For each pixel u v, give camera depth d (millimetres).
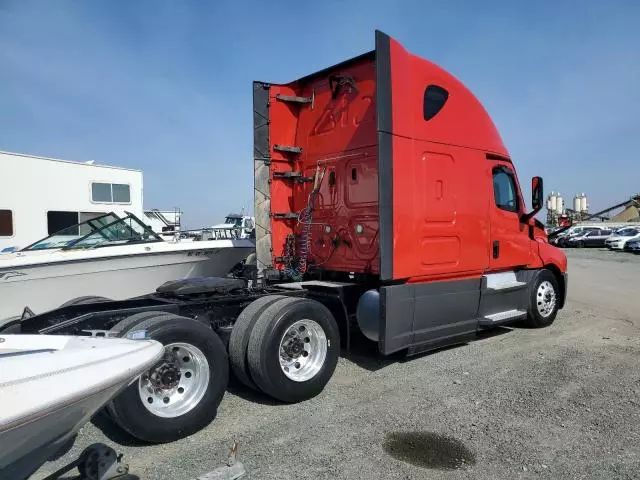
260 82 6836
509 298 7504
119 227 7785
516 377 5551
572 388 5184
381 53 5434
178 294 5031
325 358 4984
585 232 45875
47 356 2457
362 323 5758
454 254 6367
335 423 4289
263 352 4512
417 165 5863
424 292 5910
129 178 12797
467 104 6699
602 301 11648
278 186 7000
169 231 9453
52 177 11367
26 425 2137
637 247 35219
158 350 2918
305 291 5684
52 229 11352
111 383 2492
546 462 3609
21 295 6711
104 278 7359
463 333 6508
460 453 3746
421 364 6059
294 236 7023
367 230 6043
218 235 9820
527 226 7875
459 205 6434
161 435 3842
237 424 4273
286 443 3902
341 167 6414
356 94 6289
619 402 4777
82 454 2846
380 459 3645
